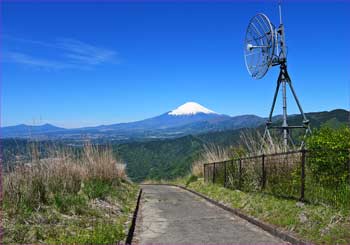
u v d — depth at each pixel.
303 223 6.21
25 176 7.11
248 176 11.27
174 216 9.20
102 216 7.50
